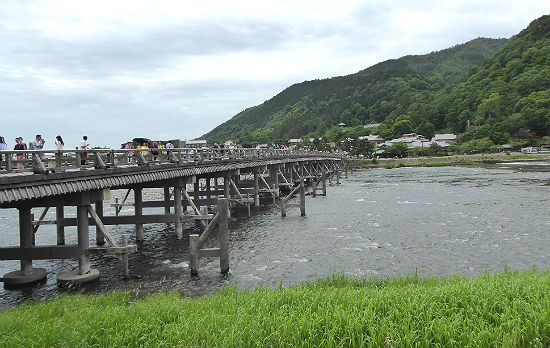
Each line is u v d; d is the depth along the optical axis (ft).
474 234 94.73
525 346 31.32
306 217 123.54
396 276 65.21
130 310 41.50
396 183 236.84
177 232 93.15
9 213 155.74
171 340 33.55
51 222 89.97
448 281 53.47
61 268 73.92
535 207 129.70
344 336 32.71
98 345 33.40
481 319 34.55
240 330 34.50
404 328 33.14
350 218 120.26
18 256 62.34
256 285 61.87
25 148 64.85
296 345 32.27
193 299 50.37
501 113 549.54
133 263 75.05
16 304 55.16
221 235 67.31
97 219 63.31
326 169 302.45
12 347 32.01
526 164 354.95
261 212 134.82
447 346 31.32
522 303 37.17
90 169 61.62
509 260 73.36
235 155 132.16
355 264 72.64
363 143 511.40
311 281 62.69
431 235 94.89
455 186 204.74
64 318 39.81
